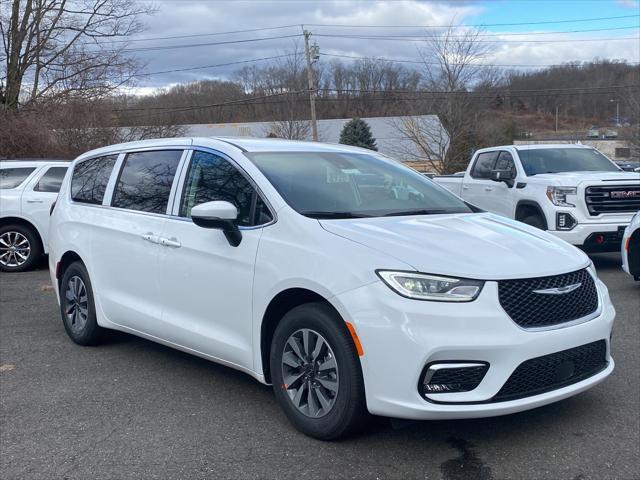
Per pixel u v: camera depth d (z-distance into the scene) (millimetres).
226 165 4625
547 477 3400
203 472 3525
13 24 20453
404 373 3381
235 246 4254
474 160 12133
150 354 5711
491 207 11031
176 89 47844
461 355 3363
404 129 42312
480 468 3504
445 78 37812
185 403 4531
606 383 4738
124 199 5438
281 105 48875
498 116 44750
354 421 3645
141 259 5035
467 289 3436
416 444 3789
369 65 51781
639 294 7723
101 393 4754
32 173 10523
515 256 3721
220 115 49156
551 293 3617
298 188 4355
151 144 5422
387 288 3463
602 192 9070
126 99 22125
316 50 36406
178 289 4695
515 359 3426
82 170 6195
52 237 6238
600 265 9984
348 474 3463
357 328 3498
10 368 5367
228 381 4977
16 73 20625
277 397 4047
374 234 3824
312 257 3781
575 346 3648
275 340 4012
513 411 3455
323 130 52438
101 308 5551
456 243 3803
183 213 4793
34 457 3742
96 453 3779
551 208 9258
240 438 3938
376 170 5078
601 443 3773
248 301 4141
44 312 7461
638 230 7609
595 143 53750
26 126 18203
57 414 4367
